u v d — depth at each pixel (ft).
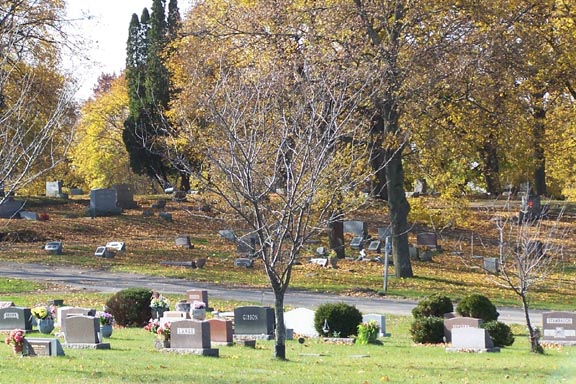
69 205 230.07
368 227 212.02
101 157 333.83
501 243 102.99
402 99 144.25
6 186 106.52
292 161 82.84
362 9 145.48
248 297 133.69
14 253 168.76
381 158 163.94
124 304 104.17
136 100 243.60
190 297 118.32
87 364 68.39
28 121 150.30
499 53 148.25
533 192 245.86
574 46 168.86
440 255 192.54
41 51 172.96
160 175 250.57
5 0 169.07
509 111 153.79
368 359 81.97
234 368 70.74
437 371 73.92
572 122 180.34
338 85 113.09
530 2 160.15
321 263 170.50
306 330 102.83
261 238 78.74
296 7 148.56
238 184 88.63
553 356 87.56
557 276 167.12
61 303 118.62
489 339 92.43
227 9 162.40
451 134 152.87
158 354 78.33
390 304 133.08
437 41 147.74
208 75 145.48
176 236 195.93
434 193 223.71
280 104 98.73
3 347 79.30
